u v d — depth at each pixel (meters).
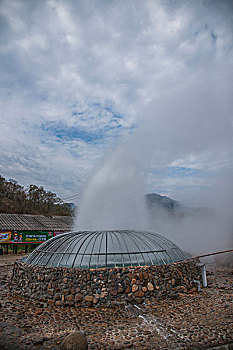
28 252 27.28
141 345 5.72
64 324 6.84
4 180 49.56
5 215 28.77
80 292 8.22
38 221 29.06
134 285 8.44
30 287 9.00
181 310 7.83
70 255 9.35
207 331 6.37
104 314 7.53
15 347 5.61
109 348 5.59
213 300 8.77
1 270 14.68
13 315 7.41
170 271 9.26
